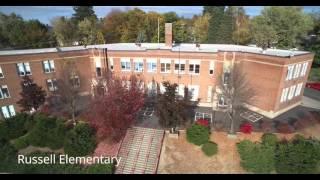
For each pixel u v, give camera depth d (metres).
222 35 76.62
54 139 28.08
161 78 39.56
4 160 26.58
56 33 80.69
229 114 32.97
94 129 29.47
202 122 31.25
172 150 28.00
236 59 36.03
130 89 30.95
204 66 37.41
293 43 69.50
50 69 39.94
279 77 33.06
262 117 35.16
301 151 24.25
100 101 28.66
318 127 32.59
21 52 39.00
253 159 24.97
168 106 28.05
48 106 38.50
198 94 39.19
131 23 77.19
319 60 63.66
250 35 75.31
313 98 44.00
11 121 30.88
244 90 34.62
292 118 35.06
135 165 26.58
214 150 26.73
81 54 40.81
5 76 35.88
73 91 36.41
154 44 47.94
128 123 28.88
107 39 81.00
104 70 41.44
